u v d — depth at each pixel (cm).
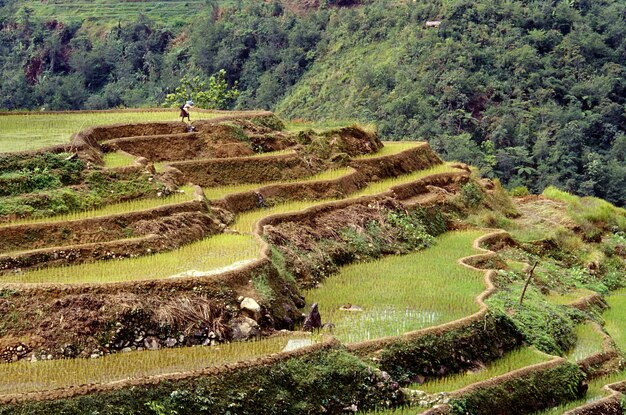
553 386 2980
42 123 4603
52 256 3016
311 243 3734
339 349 2645
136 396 2217
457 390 2703
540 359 3114
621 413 3008
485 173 7900
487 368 2991
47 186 3509
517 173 8188
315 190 4341
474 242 4397
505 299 3497
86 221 3247
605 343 3550
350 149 4981
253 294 2883
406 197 4728
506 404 2789
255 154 4525
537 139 8450
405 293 3428
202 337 2672
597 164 8194
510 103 8900
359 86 9150
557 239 4894
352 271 3744
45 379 2319
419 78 9012
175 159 4309
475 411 2675
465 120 8550
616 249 5206
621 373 3372
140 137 4306
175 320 2667
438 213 4694
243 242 3375
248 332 2736
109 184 3638
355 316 3117
